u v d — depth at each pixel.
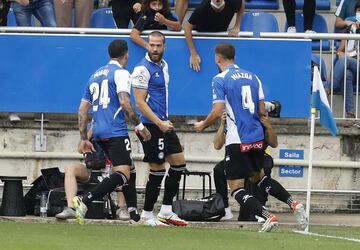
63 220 39.44
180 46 45.34
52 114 46.22
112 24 51.81
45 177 41.66
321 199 46.12
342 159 46.25
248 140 35.62
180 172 39.09
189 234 33.53
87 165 40.28
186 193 46.31
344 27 51.81
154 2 45.38
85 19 50.69
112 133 36.88
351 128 46.19
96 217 40.34
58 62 45.62
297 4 53.41
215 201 40.25
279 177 46.19
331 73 46.62
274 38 45.25
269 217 35.41
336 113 46.97
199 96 45.38
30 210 41.78
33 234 31.95
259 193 40.56
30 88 45.62
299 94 45.25
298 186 46.19
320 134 46.12
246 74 36.06
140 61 42.19
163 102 38.66
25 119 46.25
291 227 39.91
